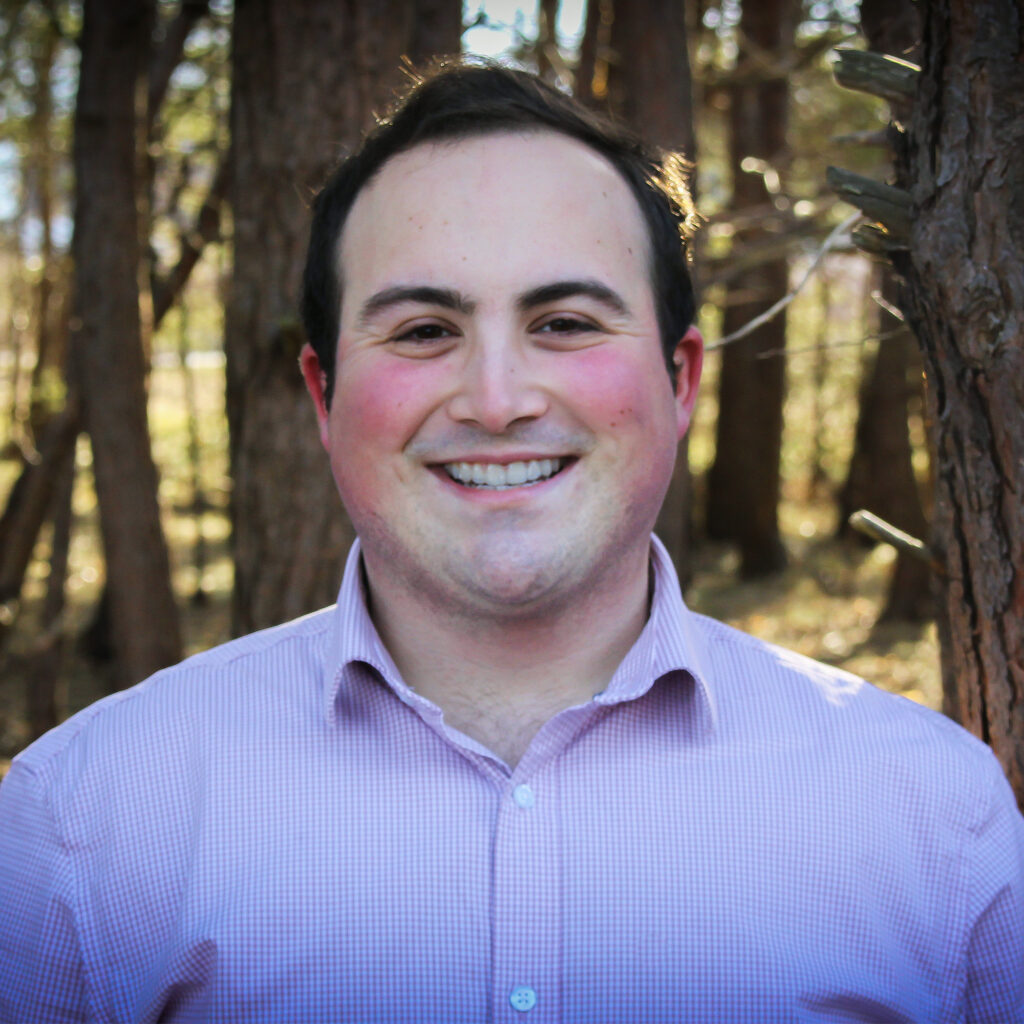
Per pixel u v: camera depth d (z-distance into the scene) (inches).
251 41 127.8
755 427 474.0
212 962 55.7
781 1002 55.2
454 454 54.8
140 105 203.2
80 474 471.8
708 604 428.5
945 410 68.1
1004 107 61.7
